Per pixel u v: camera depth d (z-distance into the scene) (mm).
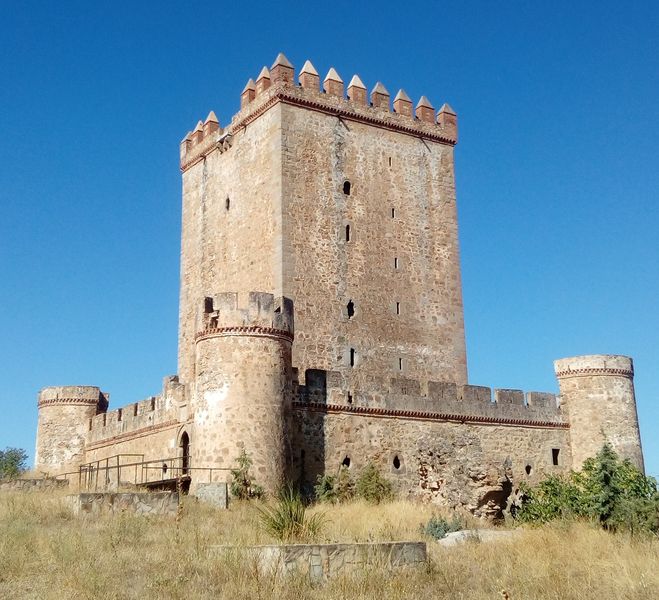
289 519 23219
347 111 49656
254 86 50594
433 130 53000
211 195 52719
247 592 17000
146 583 17938
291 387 38281
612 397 48438
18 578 18719
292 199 46656
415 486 41375
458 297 51469
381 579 18125
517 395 46844
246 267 48156
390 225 49844
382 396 41562
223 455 35656
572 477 36656
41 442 57719
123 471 48781
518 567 20266
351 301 47219
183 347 52938
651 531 25875
